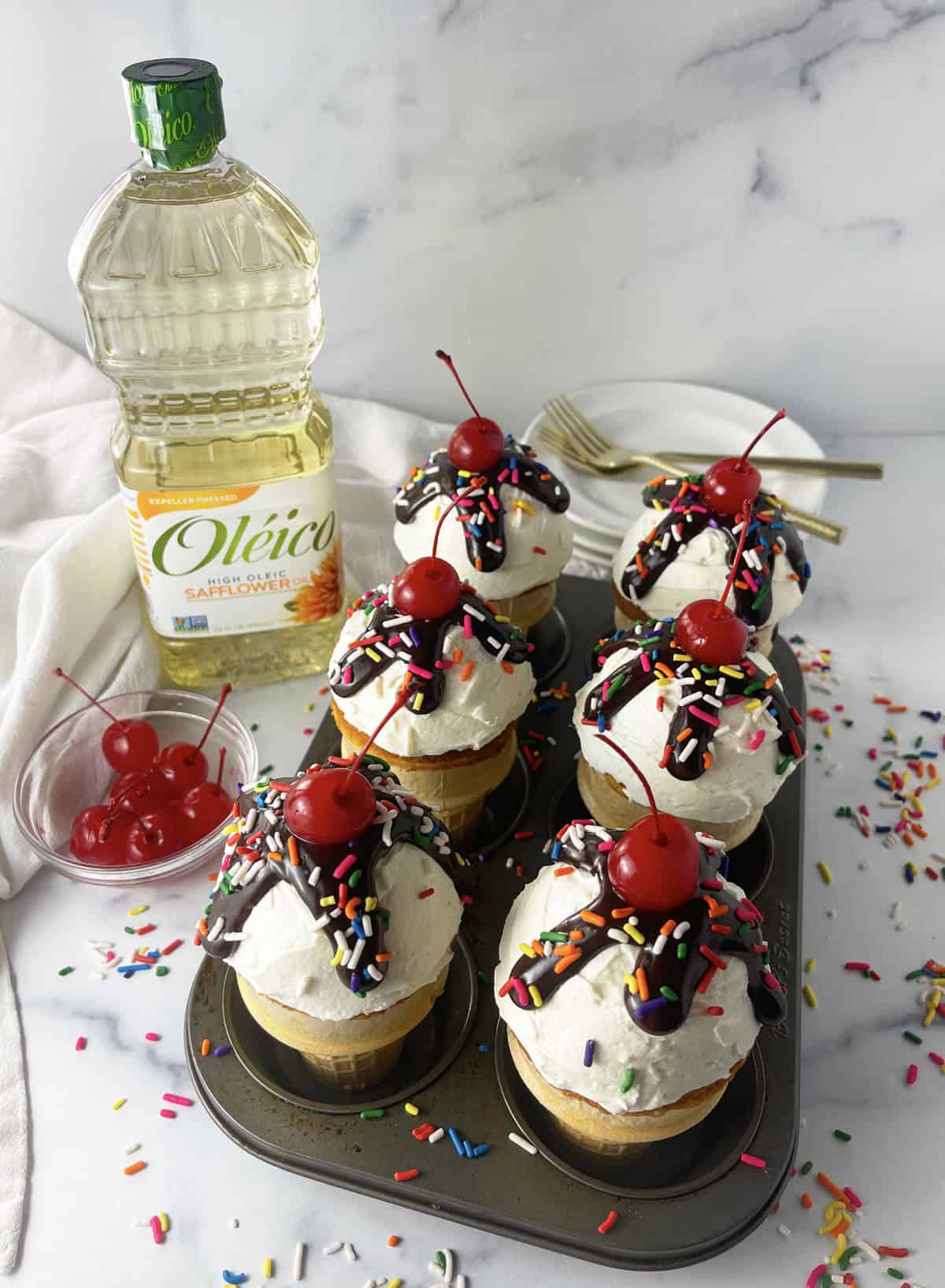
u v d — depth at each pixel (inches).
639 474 24.6
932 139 22.1
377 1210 14.8
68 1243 14.5
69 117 21.6
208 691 21.3
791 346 25.3
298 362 19.8
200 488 19.1
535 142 22.0
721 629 15.9
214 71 16.7
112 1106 15.7
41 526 22.5
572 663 21.0
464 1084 15.3
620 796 17.0
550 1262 14.4
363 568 23.1
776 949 16.5
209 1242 14.5
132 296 18.8
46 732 19.1
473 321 24.6
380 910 13.9
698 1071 13.4
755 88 21.5
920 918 17.9
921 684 21.5
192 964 17.2
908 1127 15.6
